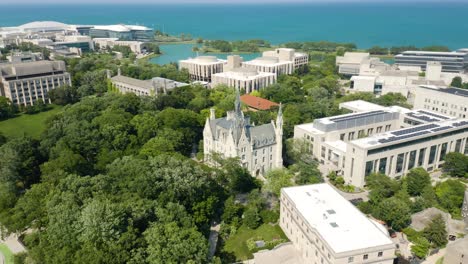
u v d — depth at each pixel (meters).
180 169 140.12
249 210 143.38
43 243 108.25
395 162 180.00
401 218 133.75
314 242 112.19
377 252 103.25
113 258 96.81
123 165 144.88
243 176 162.25
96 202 107.44
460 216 146.50
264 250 128.25
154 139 181.25
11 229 119.00
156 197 130.25
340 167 187.62
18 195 155.00
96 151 183.00
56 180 138.12
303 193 135.75
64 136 185.00
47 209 116.12
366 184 174.38
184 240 104.62
